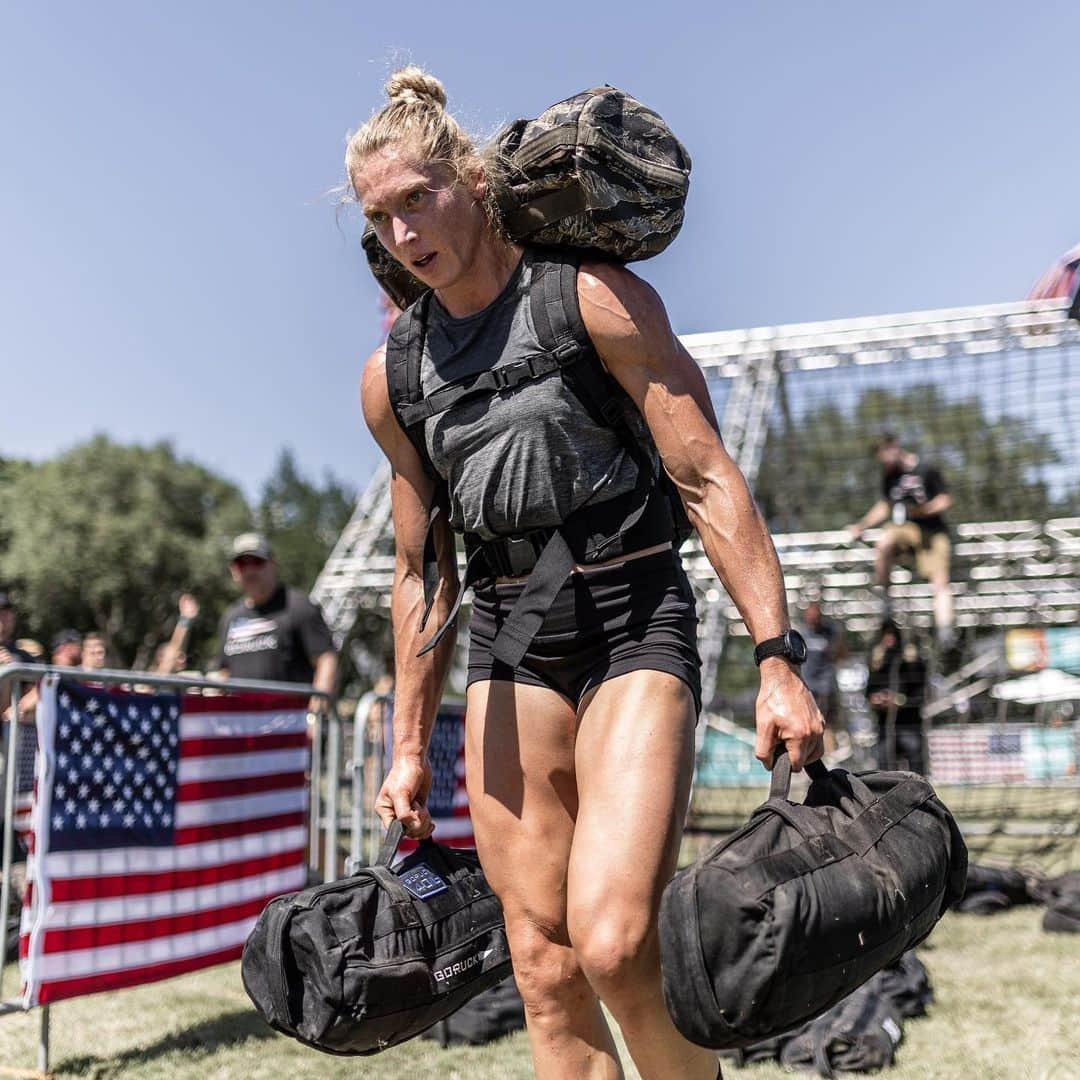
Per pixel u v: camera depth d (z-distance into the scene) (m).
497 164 2.12
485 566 2.32
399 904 2.26
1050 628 10.67
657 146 2.12
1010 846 8.44
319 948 2.15
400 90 2.18
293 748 5.35
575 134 2.05
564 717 2.22
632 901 1.95
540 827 2.22
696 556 9.50
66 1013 4.79
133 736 4.26
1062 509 9.34
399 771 2.45
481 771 2.28
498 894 2.26
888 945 1.78
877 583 9.37
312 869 5.76
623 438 2.18
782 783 1.88
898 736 9.04
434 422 2.23
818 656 10.20
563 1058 2.20
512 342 2.15
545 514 2.17
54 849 3.89
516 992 4.45
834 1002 1.77
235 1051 4.17
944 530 9.28
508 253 2.18
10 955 5.78
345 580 9.79
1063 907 5.99
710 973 1.68
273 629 6.98
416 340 2.26
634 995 1.96
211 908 4.63
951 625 9.44
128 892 4.19
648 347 2.09
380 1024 2.19
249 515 60.25
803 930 1.67
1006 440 9.16
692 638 2.18
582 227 2.09
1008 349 8.70
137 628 53.09
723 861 1.72
